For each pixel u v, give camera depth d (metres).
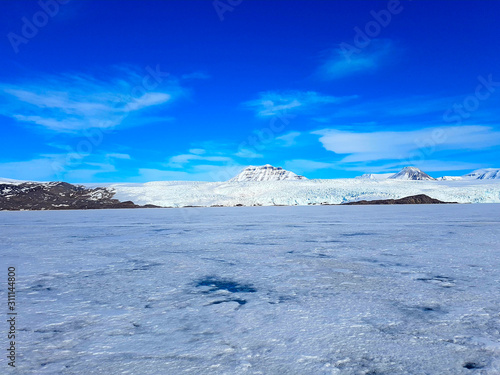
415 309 4.95
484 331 4.10
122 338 4.01
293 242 12.81
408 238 13.55
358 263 8.57
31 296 5.85
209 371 3.19
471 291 5.88
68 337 4.06
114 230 18.81
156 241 13.59
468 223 20.47
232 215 34.62
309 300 5.48
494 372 3.13
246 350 3.65
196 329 4.28
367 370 3.18
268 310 5.00
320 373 3.13
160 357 3.51
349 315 4.72
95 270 8.06
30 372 3.21
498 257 9.20
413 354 3.51
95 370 3.24
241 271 7.81
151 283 6.76
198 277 7.25
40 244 12.91
